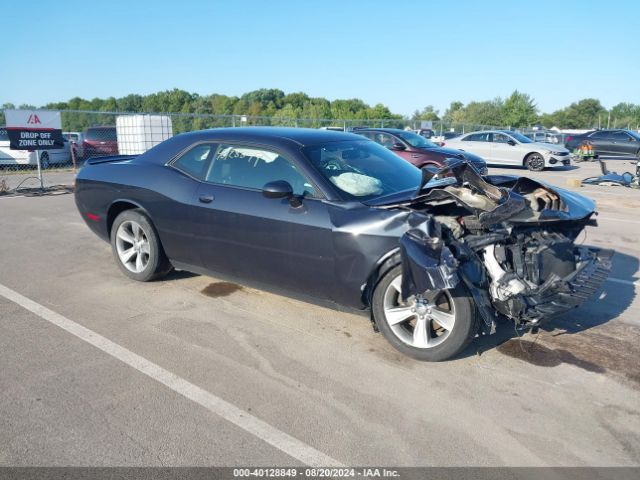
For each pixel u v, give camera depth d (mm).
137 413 3131
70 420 3057
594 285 3898
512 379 3531
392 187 4367
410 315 3742
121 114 16859
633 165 21109
